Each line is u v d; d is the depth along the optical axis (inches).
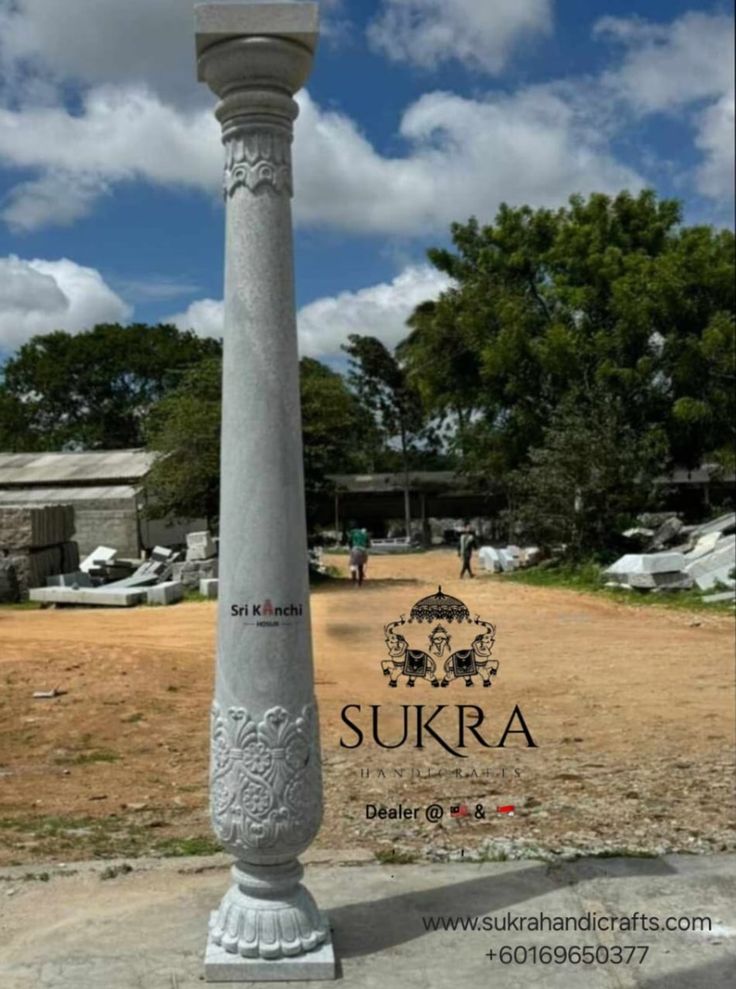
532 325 1285.7
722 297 1210.0
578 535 1035.3
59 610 789.2
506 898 178.5
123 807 258.2
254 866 149.1
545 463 1059.9
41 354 2094.0
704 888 183.3
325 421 1009.5
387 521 2031.3
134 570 1031.0
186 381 1082.1
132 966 151.6
